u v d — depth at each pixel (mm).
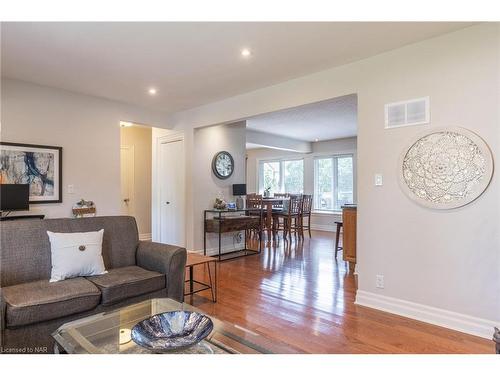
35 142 3771
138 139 6613
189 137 5074
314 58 3059
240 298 3178
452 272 2535
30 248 2375
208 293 3316
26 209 3391
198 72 3439
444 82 2588
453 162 2521
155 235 5719
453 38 2547
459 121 2510
